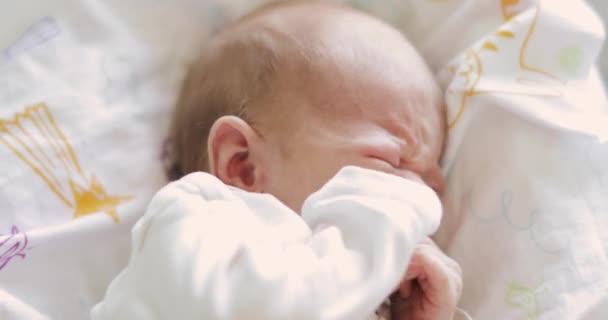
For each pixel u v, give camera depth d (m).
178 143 0.55
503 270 0.52
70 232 0.52
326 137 0.51
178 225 0.42
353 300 0.41
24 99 0.54
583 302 0.50
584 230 0.51
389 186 0.44
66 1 0.56
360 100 0.51
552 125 0.52
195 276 0.41
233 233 0.42
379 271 0.41
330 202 0.43
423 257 0.47
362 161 0.50
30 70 0.55
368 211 0.42
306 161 0.51
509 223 0.52
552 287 0.51
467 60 0.54
